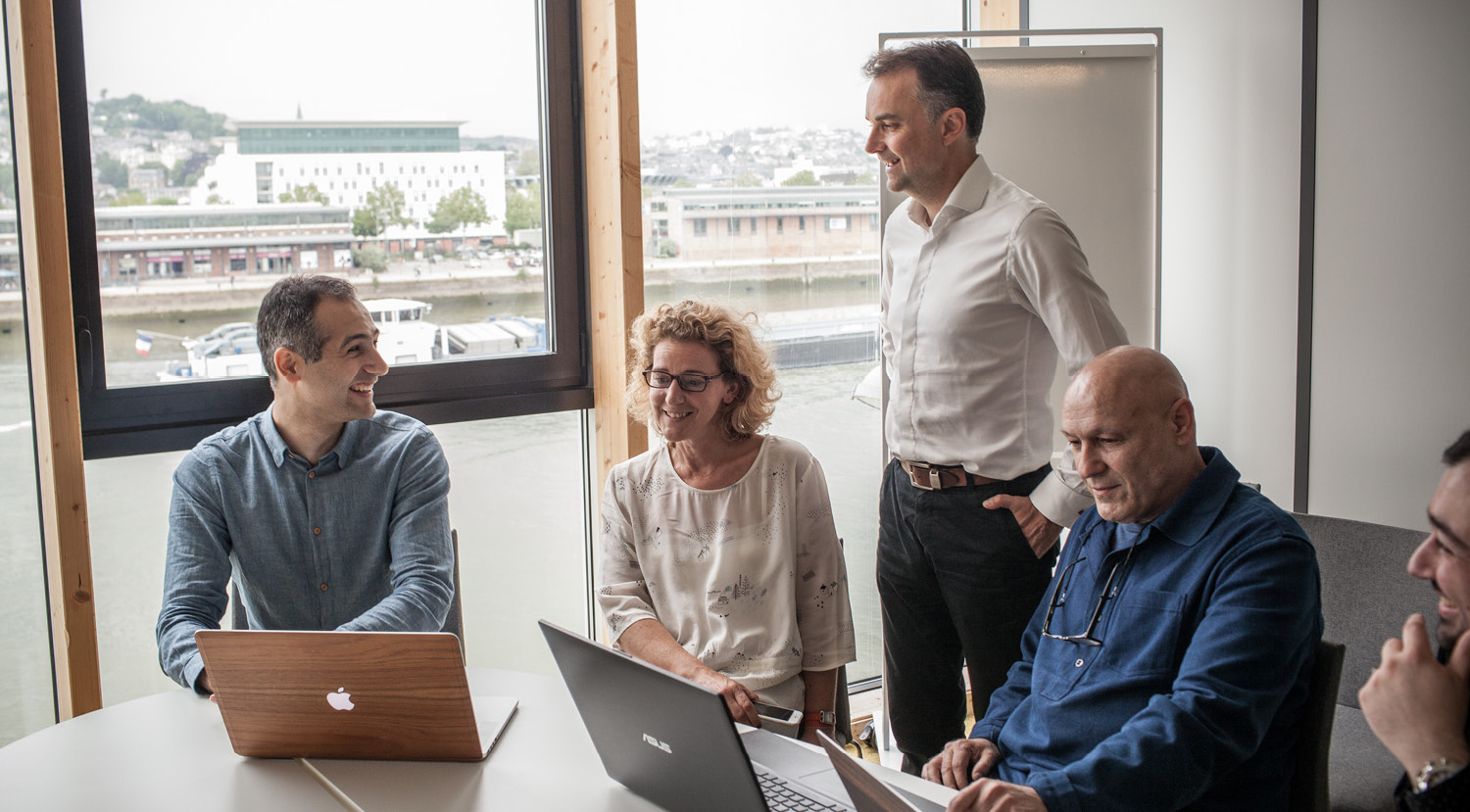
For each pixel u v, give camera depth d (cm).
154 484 265
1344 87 318
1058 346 206
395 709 151
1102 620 168
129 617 266
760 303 343
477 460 307
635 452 304
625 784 144
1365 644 227
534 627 322
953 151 216
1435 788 107
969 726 333
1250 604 150
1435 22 307
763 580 202
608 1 289
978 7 364
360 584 220
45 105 225
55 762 156
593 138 304
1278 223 331
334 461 219
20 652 252
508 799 142
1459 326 311
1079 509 200
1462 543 111
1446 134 308
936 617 235
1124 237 306
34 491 249
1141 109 303
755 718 174
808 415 354
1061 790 137
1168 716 144
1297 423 336
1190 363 357
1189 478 165
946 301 218
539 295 312
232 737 156
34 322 232
